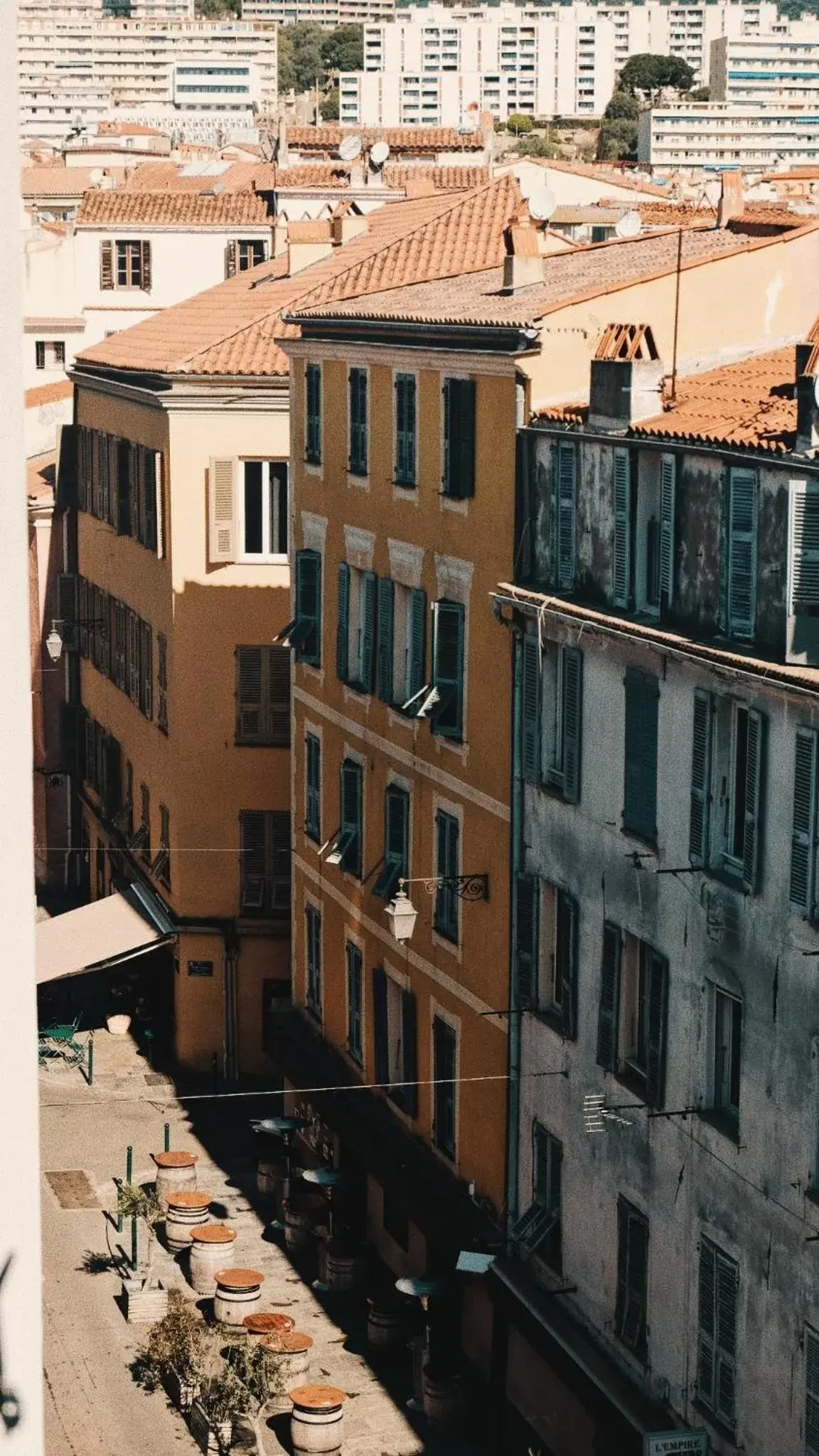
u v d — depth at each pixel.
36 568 61.38
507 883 29.48
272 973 46.75
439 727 31.33
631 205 68.12
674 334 27.14
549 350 28.27
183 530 45.69
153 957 50.22
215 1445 29.70
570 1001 27.25
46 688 61.81
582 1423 26.70
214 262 71.88
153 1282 35.25
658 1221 24.77
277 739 46.12
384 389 34.25
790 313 29.19
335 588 37.50
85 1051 48.69
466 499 30.64
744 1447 22.67
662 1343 24.72
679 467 23.77
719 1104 23.50
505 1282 28.70
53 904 61.09
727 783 23.12
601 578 26.30
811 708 20.80
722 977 22.92
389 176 81.00
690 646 22.73
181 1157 39.12
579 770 26.84
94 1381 32.38
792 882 21.27
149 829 49.75
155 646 47.97
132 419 50.16
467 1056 31.28
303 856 40.00
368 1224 36.59
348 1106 36.28
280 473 45.50
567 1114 27.59
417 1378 31.66
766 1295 22.11
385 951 34.97
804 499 21.06
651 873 24.70
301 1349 31.44
